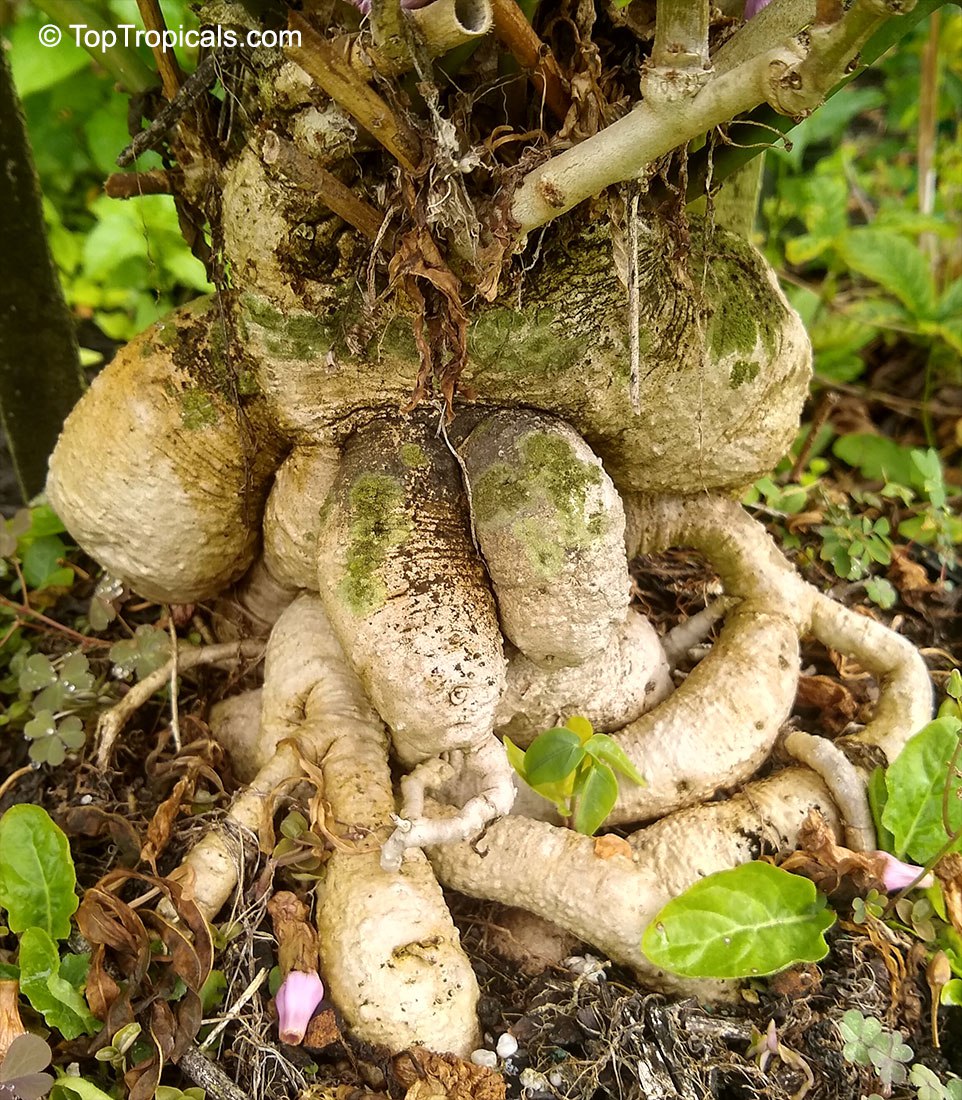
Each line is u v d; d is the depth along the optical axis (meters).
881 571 0.59
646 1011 0.36
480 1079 0.32
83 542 0.42
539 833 0.38
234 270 0.35
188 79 0.33
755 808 0.40
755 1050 0.36
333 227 0.33
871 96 0.97
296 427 0.38
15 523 0.53
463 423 0.37
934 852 0.39
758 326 0.38
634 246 0.31
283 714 0.41
